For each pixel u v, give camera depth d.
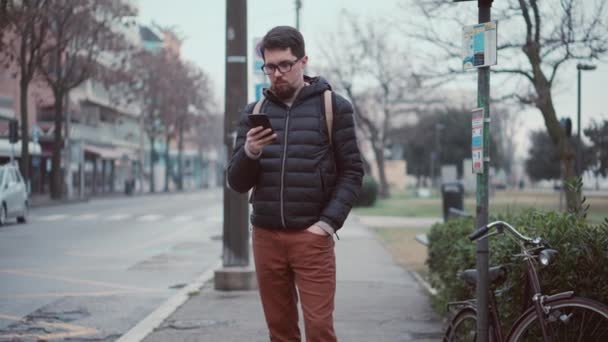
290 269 4.74
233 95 11.07
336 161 4.66
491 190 68.31
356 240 22.11
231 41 11.05
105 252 17.72
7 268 14.23
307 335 4.61
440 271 9.22
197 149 127.38
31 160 56.66
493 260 5.80
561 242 5.23
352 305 10.00
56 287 11.86
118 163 84.75
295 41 4.55
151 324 8.48
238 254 11.30
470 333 5.25
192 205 47.00
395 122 74.69
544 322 4.45
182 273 13.90
